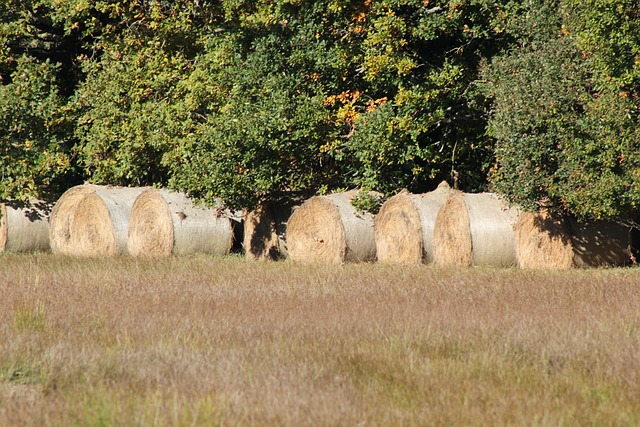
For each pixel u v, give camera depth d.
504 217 84.12
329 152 96.06
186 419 29.30
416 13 93.12
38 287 62.88
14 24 114.38
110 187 103.56
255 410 30.48
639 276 69.25
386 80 96.44
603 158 76.62
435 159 97.38
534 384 34.34
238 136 94.69
